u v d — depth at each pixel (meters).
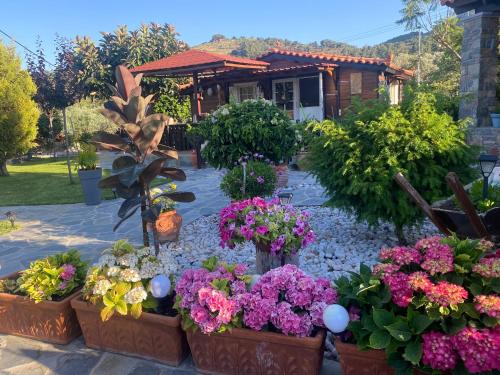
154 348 2.84
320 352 2.45
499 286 2.04
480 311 1.93
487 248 2.23
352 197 4.66
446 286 2.01
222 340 2.58
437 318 1.98
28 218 7.89
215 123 6.66
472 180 4.31
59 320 3.09
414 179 4.20
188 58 14.41
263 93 16.06
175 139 14.78
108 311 2.76
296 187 9.10
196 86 13.90
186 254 5.16
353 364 2.30
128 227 6.79
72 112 23.06
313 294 2.58
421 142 4.10
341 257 4.75
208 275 2.74
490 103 9.15
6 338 3.29
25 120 14.09
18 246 6.05
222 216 3.68
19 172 15.39
